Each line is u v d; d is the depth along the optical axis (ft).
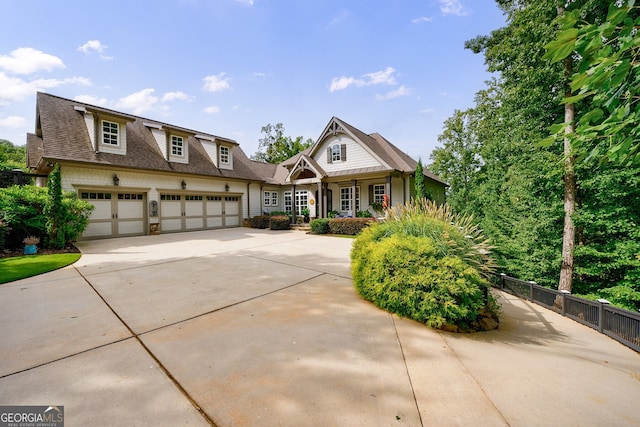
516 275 28.84
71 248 30.42
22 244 29.60
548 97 23.44
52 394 6.66
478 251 14.56
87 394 6.67
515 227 29.55
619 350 11.46
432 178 62.03
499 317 15.01
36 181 45.88
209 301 13.79
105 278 18.15
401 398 6.72
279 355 8.66
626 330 12.16
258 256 26.58
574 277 25.41
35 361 8.18
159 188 45.70
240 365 8.05
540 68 22.22
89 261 23.79
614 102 6.16
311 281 17.87
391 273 12.99
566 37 5.44
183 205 49.85
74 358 8.38
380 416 6.04
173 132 48.26
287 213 67.92
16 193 28.53
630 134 6.26
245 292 15.35
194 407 6.23
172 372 7.64
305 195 65.98
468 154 68.69
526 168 26.12
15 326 10.71
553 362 9.33
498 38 32.96
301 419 5.90
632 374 8.88
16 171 36.32
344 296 14.92
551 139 7.23
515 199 29.48
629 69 5.46
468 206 45.91
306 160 54.49
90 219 38.06
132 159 42.32
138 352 8.77
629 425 6.08
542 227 25.77
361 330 10.83
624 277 22.91
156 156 46.88
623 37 5.17
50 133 35.73
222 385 7.07
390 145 63.10
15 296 14.40
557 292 16.79
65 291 15.30
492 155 41.06
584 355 10.59
